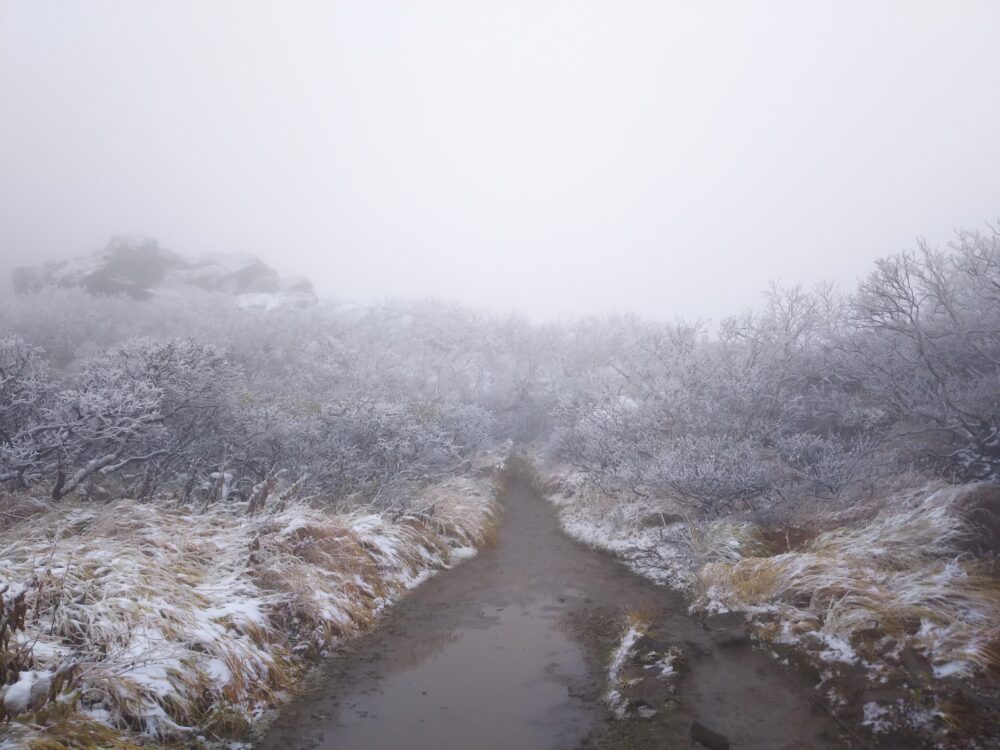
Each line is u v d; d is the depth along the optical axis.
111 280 30.48
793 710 4.36
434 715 4.56
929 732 3.80
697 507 9.30
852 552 6.26
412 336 25.72
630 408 13.21
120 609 4.52
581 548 10.05
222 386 9.37
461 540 9.92
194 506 7.97
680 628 6.14
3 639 3.60
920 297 9.67
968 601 4.98
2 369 7.24
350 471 9.95
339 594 6.52
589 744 4.11
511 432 20.75
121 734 3.63
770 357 11.97
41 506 6.74
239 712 4.36
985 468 7.39
